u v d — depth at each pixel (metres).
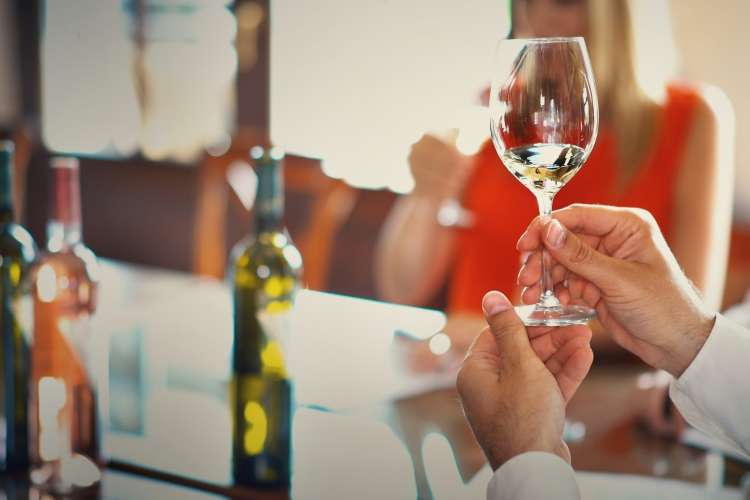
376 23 3.63
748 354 0.94
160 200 4.32
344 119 3.75
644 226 0.97
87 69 4.47
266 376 1.06
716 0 2.96
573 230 1.00
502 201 2.20
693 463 0.99
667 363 1.00
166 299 1.82
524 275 1.11
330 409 1.15
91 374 0.97
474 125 2.36
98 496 0.90
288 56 3.87
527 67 0.93
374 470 0.94
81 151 4.57
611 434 1.09
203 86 4.13
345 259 3.28
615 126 2.09
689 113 2.08
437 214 2.20
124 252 4.46
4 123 4.51
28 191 4.56
